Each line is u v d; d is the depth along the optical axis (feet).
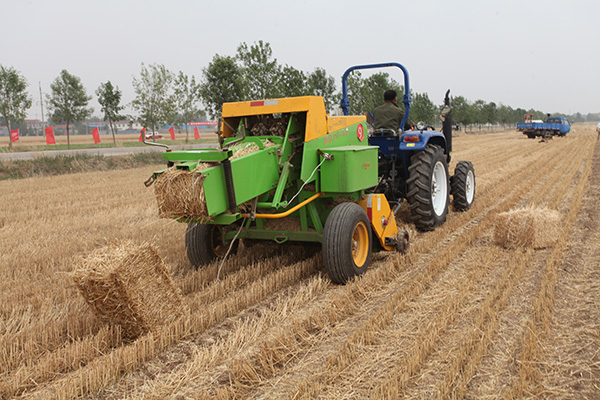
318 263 16.69
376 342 10.64
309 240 15.38
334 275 14.53
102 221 26.61
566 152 63.57
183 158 12.71
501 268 15.39
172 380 9.55
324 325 11.69
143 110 82.28
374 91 70.28
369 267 16.55
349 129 17.17
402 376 8.95
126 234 22.58
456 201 24.82
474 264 15.75
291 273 15.17
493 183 35.19
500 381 8.99
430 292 13.48
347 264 14.44
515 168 44.68
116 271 10.80
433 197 21.22
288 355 10.40
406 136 20.07
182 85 89.97
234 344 10.77
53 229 24.77
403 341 10.62
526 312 11.87
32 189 40.75
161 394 9.13
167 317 12.01
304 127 15.57
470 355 9.86
